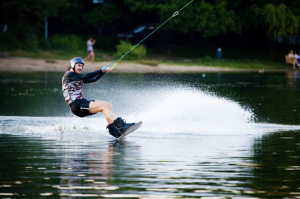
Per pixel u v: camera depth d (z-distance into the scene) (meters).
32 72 76.50
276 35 113.44
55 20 139.88
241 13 116.75
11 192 12.50
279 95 46.25
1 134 22.23
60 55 103.75
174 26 112.56
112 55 112.81
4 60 88.62
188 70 89.75
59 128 23.89
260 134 22.67
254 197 12.12
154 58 109.75
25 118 28.00
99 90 48.47
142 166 15.43
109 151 17.98
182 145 19.39
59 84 55.72
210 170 14.96
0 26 110.12
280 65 108.50
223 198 12.03
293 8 114.31
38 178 13.87
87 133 22.75
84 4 138.88
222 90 50.62
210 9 109.75
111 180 13.67
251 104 38.12
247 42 138.88
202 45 139.12
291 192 12.54
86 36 131.25
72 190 12.68
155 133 22.81
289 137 21.72
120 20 136.38
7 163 15.80
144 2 112.56
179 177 14.05
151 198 12.00
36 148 18.59
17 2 101.94
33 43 107.00
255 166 15.53
